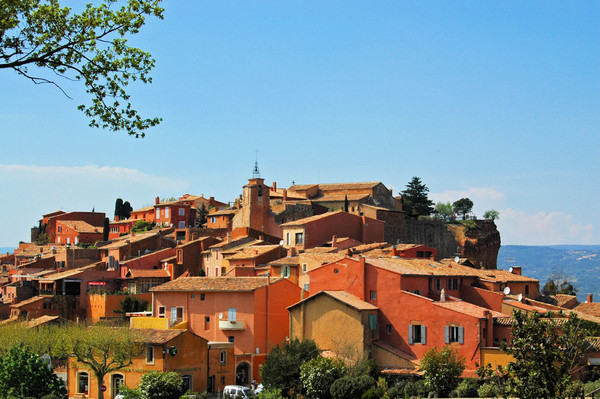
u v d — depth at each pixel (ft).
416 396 217.56
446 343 245.24
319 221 408.67
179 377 227.40
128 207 620.08
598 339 225.76
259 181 452.76
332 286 284.20
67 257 452.76
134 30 91.25
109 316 378.94
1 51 85.40
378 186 508.94
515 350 136.36
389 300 263.49
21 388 229.04
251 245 405.39
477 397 210.38
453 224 524.93
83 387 261.44
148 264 426.92
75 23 88.79
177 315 307.37
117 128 92.48
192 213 561.84
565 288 462.19
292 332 275.18
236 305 292.61
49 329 290.76
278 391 230.27
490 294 283.38
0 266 545.03
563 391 129.80
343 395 223.10
